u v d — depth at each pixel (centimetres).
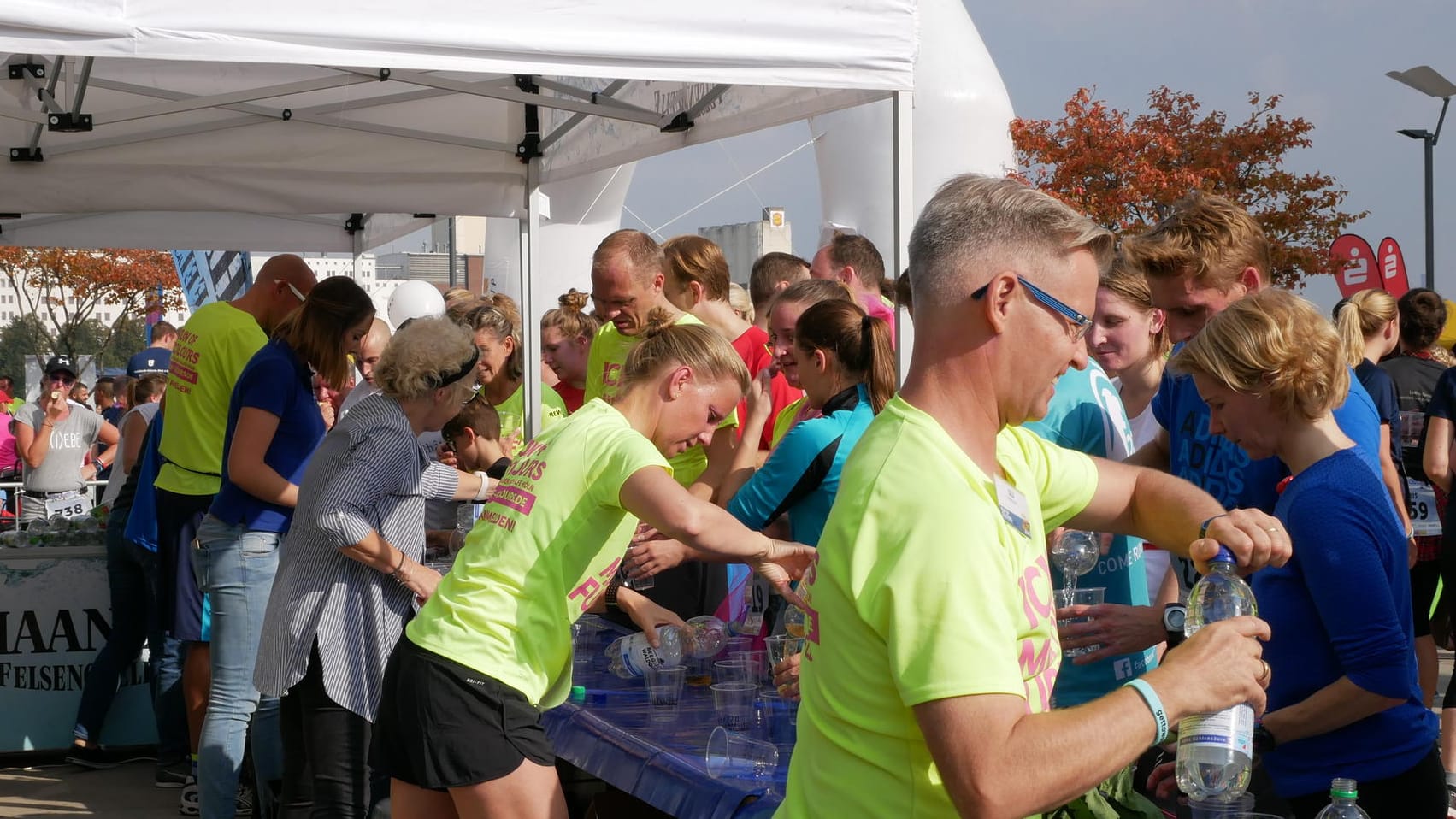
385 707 294
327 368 450
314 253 945
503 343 596
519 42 341
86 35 308
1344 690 215
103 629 636
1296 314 219
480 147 702
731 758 261
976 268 153
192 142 688
